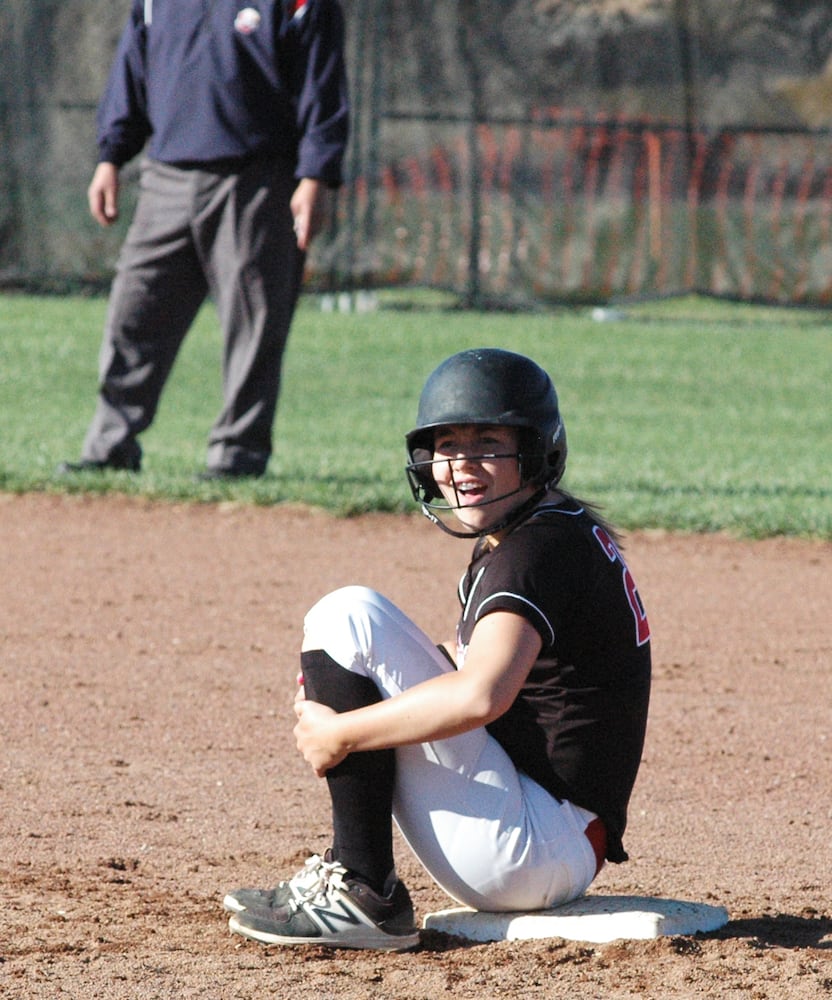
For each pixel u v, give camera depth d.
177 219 30.55
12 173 66.75
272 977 11.01
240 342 31.39
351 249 67.25
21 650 21.52
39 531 28.83
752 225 68.81
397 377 51.69
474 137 67.06
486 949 11.52
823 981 10.71
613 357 57.12
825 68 68.38
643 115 68.06
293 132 30.14
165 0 30.14
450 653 12.41
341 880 11.60
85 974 11.05
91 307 65.38
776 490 32.81
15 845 14.36
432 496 12.09
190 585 25.30
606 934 11.48
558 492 11.74
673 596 25.30
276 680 20.48
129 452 32.53
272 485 31.36
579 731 11.43
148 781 16.50
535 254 69.00
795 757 17.81
